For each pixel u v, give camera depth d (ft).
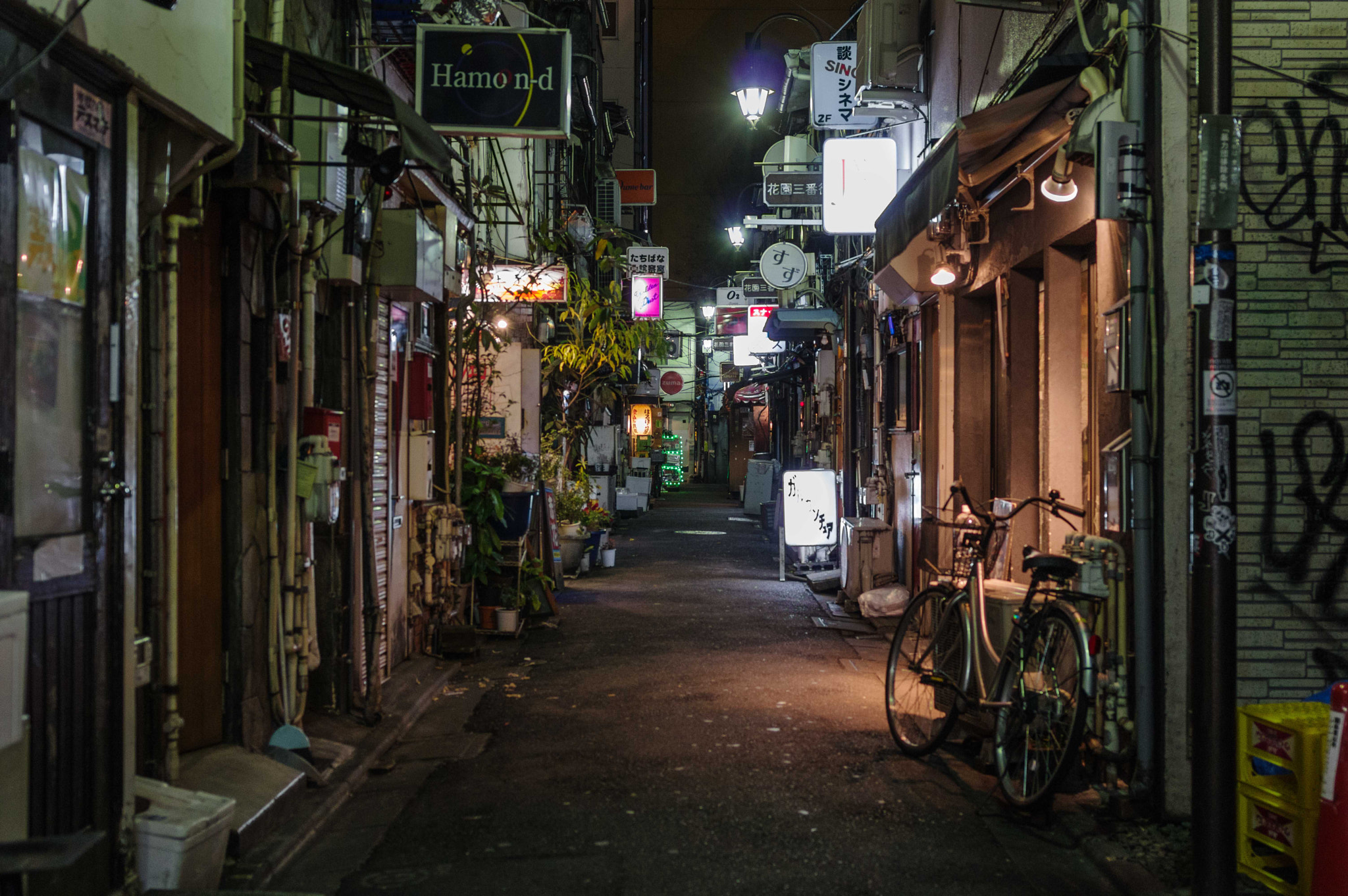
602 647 33.55
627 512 99.91
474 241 34.32
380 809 17.66
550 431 55.83
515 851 15.55
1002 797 17.95
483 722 23.93
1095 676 16.35
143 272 14.64
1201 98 13.51
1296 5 17.34
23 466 10.45
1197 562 13.32
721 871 14.73
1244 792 14.73
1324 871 12.19
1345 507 17.28
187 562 16.87
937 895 14.01
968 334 31.55
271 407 18.93
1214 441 13.21
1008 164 23.61
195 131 14.43
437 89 24.59
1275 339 17.31
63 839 6.97
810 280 72.59
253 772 16.84
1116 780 17.56
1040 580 18.39
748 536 79.97
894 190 39.86
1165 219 17.19
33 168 10.59
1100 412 19.72
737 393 123.95
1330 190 17.37
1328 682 17.16
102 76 11.94
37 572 10.64
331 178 20.77
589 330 56.24
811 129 67.92
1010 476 26.84
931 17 37.11
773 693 26.30
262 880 14.14
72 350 11.46
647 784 18.86
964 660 20.52
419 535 30.40
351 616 22.81
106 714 12.10
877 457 46.24
